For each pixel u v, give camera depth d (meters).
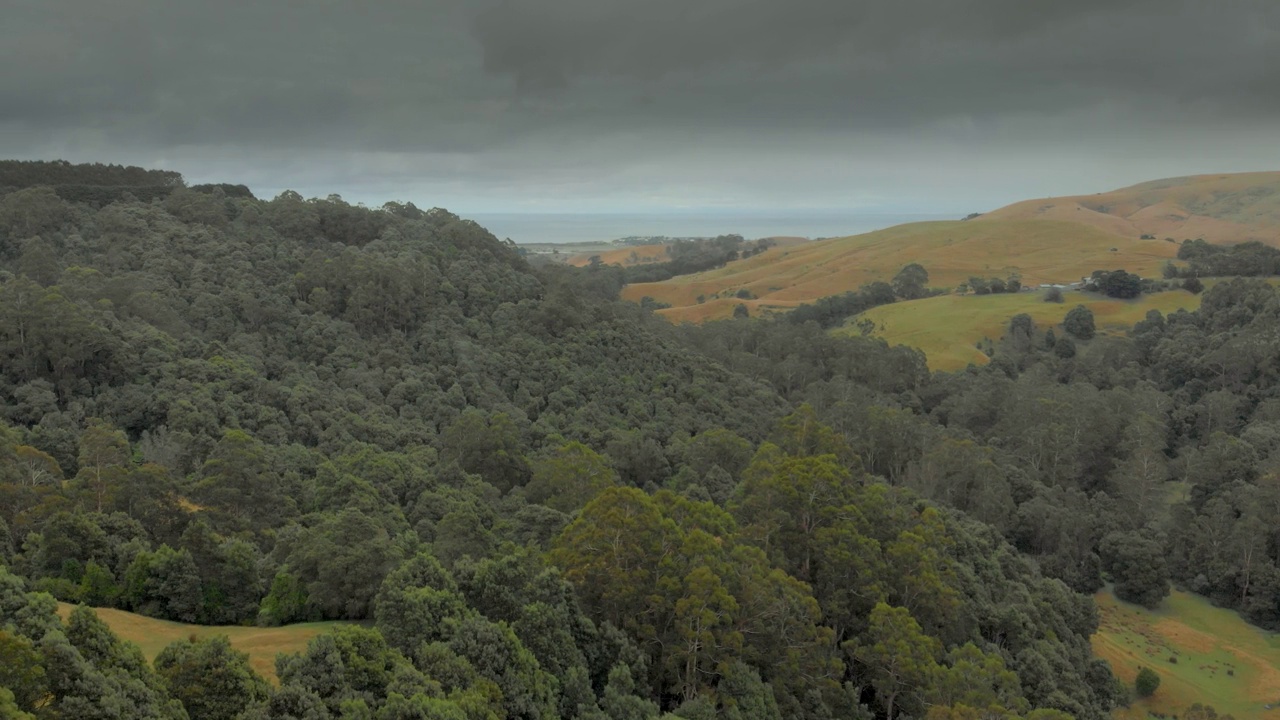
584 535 42.66
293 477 65.12
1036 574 76.69
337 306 111.31
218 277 106.19
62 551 43.38
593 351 117.44
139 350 80.50
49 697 23.30
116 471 52.69
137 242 108.31
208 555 45.47
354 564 43.97
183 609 42.91
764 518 54.00
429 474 70.12
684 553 42.44
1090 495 109.44
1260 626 81.00
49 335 72.69
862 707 45.44
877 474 109.56
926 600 51.34
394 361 102.25
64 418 67.50
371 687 28.92
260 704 25.83
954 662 47.47
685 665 41.44
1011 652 56.16
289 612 44.09
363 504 55.81
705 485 78.25
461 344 107.31
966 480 92.06
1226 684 69.31
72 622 25.91
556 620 36.06
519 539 55.66
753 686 38.78
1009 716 40.09
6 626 24.92
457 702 27.61
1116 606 84.94
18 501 49.66
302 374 92.38
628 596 40.66
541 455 83.31
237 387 81.69
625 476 84.44
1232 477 99.31
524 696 31.30
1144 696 64.62
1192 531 91.81
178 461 64.94
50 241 107.00
